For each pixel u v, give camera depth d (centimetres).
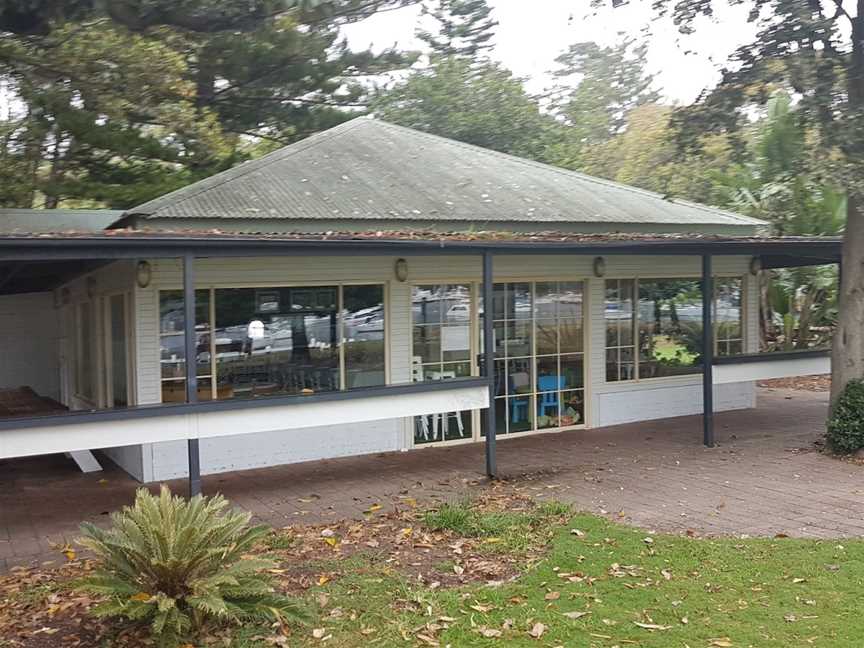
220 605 452
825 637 468
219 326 962
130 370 949
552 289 1195
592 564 598
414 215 1059
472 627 493
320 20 1984
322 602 530
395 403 843
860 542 639
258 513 782
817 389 1678
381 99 3403
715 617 500
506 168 1388
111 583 472
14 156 1755
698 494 809
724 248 1051
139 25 1460
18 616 523
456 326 1115
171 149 1767
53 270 1101
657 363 1289
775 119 1616
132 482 940
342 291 1034
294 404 788
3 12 1248
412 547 653
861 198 905
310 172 1181
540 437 1159
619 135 4612
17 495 890
